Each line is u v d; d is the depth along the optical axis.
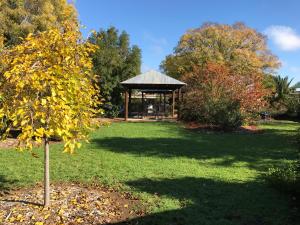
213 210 6.11
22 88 4.97
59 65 5.36
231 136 17.09
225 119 19.56
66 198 6.42
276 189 7.38
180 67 39.38
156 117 30.23
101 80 30.27
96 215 5.71
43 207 5.88
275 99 36.03
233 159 10.86
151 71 28.00
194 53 38.81
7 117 5.08
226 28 41.28
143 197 6.73
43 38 5.55
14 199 6.34
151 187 7.45
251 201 6.60
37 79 5.00
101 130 18.38
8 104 5.05
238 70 37.53
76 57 5.82
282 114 33.69
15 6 22.83
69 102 5.25
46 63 5.30
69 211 5.80
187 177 8.36
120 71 31.89
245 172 9.06
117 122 24.95
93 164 9.73
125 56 34.22
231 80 22.69
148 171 8.96
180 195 6.90
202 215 5.86
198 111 22.84
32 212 5.69
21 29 21.75
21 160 10.03
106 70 30.50
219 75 22.64
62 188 7.20
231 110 20.08
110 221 5.53
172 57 42.78
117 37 33.56
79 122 5.68
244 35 41.72
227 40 40.22
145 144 13.73
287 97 35.59
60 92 5.05
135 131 18.38
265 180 8.12
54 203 6.09
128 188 7.37
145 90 31.66
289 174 7.51
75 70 5.46
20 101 4.92
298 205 6.41
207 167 9.61
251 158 11.09
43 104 4.82
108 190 7.25
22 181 7.85
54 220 5.45
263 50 42.75
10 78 5.07
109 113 30.00
